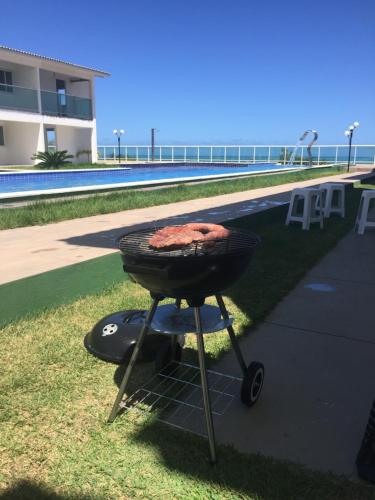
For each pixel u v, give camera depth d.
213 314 2.50
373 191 7.67
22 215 7.89
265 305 4.00
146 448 2.13
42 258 5.21
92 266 4.33
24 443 2.15
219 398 2.58
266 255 5.88
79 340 3.22
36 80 22.89
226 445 2.16
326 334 3.47
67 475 1.96
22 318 3.55
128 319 3.16
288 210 9.09
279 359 3.06
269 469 2.01
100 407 2.46
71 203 9.88
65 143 26.38
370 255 6.04
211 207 10.17
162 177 21.30
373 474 1.92
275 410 2.47
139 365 2.91
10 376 2.71
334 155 37.41
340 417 2.41
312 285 4.69
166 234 2.33
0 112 20.66
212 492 1.87
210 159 39.84
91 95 26.58
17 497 1.84
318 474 1.98
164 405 2.49
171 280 2.01
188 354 3.10
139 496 1.85
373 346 3.27
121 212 9.38
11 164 24.11
